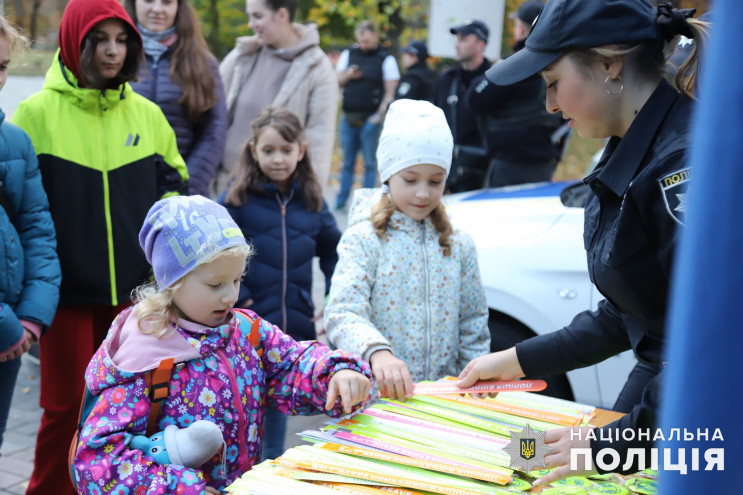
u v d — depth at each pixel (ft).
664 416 2.44
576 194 11.44
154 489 4.69
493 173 18.26
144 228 5.48
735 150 2.23
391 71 26.94
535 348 6.39
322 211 10.64
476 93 17.80
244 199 10.10
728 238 2.25
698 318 2.31
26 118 8.94
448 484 4.82
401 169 7.43
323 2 39.34
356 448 5.33
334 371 5.70
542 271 10.47
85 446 4.86
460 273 8.03
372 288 7.63
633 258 4.93
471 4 23.26
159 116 9.93
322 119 14.80
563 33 4.91
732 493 2.34
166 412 5.26
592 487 5.01
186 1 11.94
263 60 14.75
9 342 7.85
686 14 4.88
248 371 5.70
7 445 11.65
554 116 17.80
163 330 5.24
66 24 8.78
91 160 9.10
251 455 5.65
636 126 4.89
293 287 10.20
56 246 8.76
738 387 2.29
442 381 6.78
